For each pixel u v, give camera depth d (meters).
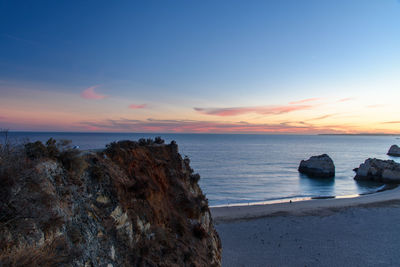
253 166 106.50
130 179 11.38
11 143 6.66
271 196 57.34
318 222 33.28
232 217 35.97
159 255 9.89
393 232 29.59
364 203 44.47
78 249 6.38
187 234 12.70
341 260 22.98
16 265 4.66
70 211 7.11
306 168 88.62
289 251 24.84
